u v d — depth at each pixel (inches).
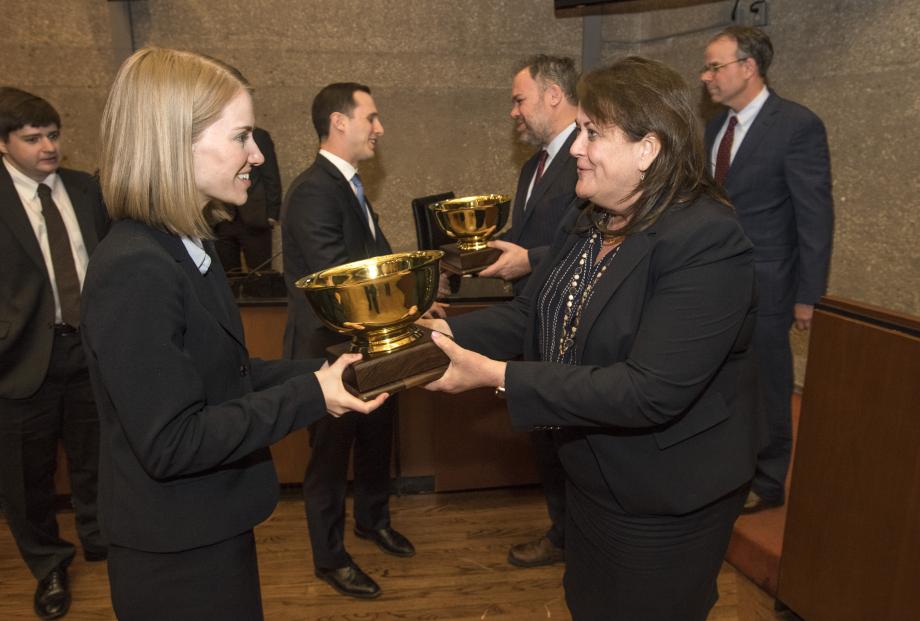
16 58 136.9
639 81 39.3
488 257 73.4
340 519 76.3
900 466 53.2
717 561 44.3
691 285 37.5
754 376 44.5
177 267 34.2
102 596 77.9
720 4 128.7
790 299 83.0
